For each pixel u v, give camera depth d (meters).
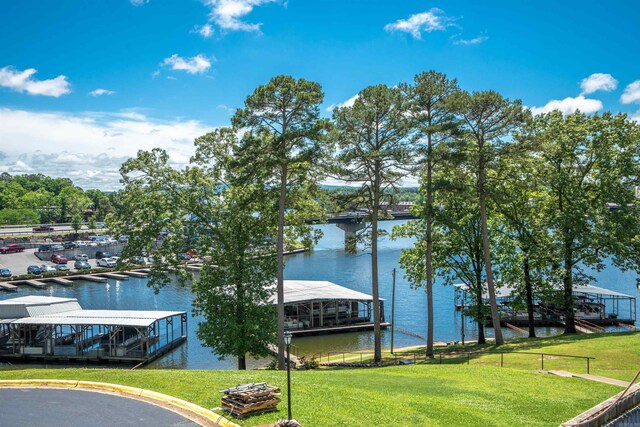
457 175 39.62
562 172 41.06
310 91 31.42
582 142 40.97
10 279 91.88
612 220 40.09
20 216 159.38
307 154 31.03
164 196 35.78
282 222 32.94
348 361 41.16
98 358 47.59
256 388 17.38
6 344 49.94
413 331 59.03
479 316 45.53
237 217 36.28
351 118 34.59
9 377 21.47
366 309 69.94
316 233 39.28
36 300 53.91
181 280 34.84
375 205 37.16
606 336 37.28
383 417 17.03
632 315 63.81
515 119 36.59
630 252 39.28
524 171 41.50
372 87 34.50
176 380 20.67
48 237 132.62
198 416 16.62
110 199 185.38
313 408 17.23
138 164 35.91
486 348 39.03
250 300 35.75
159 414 16.81
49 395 19.00
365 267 105.44
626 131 40.62
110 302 75.12
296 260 117.56
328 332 59.19
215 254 36.03
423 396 20.22
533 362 29.67
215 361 47.69
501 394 20.95
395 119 35.25
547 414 18.34
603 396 20.75
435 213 37.19
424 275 46.38
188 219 36.53
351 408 17.64
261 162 31.70
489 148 37.38
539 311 62.41
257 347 35.66
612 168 40.91
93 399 18.48
